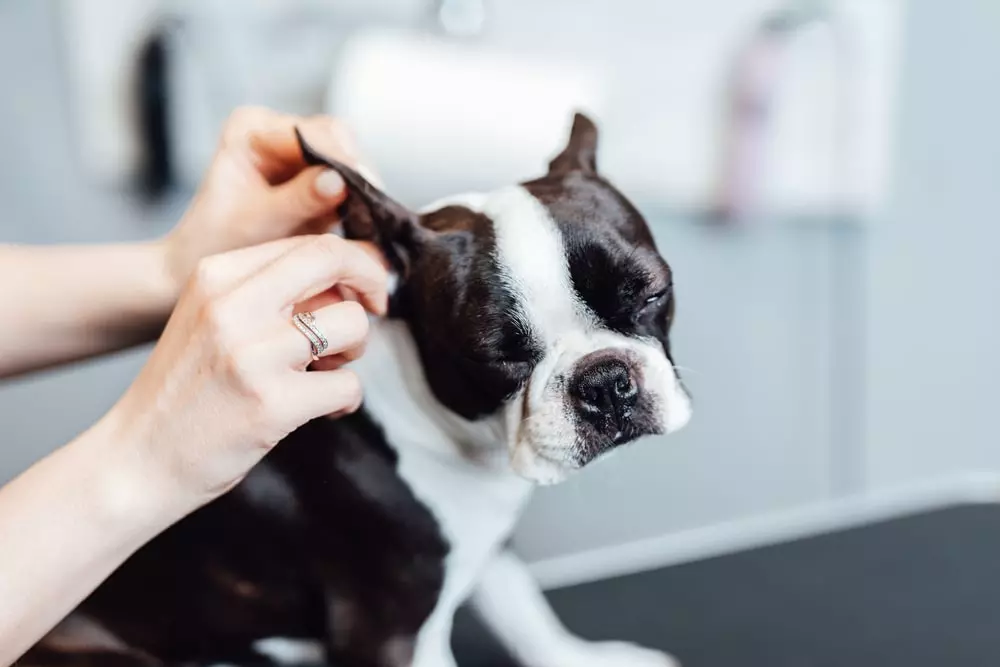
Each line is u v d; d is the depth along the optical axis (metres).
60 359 0.74
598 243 0.63
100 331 0.73
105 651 0.74
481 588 0.92
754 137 1.25
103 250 0.74
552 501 1.28
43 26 1.09
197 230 0.71
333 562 0.71
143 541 0.55
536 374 0.63
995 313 1.48
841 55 1.28
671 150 1.25
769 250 1.35
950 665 0.89
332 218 0.70
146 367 0.55
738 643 0.96
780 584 1.08
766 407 1.40
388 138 1.08
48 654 0.73
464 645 1.00
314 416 0.53
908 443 1.50
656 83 1.23
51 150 1.13
